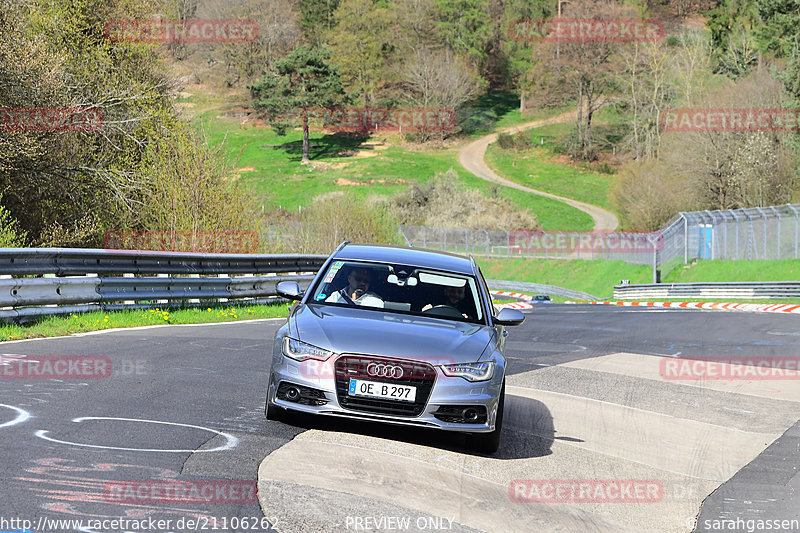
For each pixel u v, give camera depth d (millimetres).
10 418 11242
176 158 46344
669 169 124000
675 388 20094
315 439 11602
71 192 46438
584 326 39000
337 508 8836
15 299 21703
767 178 108438
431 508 9297
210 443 10852
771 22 144750
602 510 10172
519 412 15859
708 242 91500
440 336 12156
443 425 11469
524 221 166250
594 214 191250
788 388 20922
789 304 62406
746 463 13242
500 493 10312
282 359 11945
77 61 48375
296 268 42312
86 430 10914
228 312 32562
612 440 14109
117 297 26891
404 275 13867
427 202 170750
